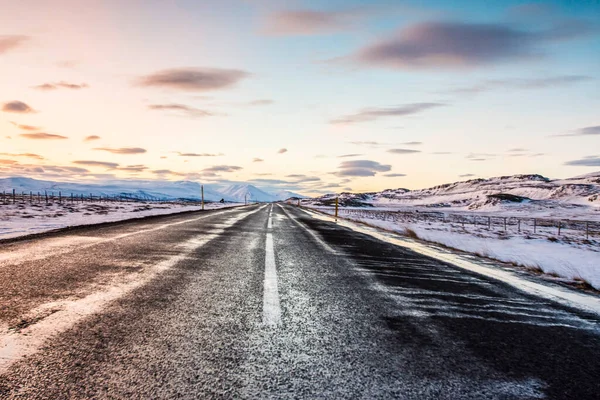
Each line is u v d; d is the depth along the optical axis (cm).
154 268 471
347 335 246
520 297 380
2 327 242
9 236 780
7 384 166
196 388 166
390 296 365
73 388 164
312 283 416
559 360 216
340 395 164
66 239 751
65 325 248
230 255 617
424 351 222
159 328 248
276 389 168
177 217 1825
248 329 252
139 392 161
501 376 191
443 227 2503
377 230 1418
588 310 335
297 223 1623
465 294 386
